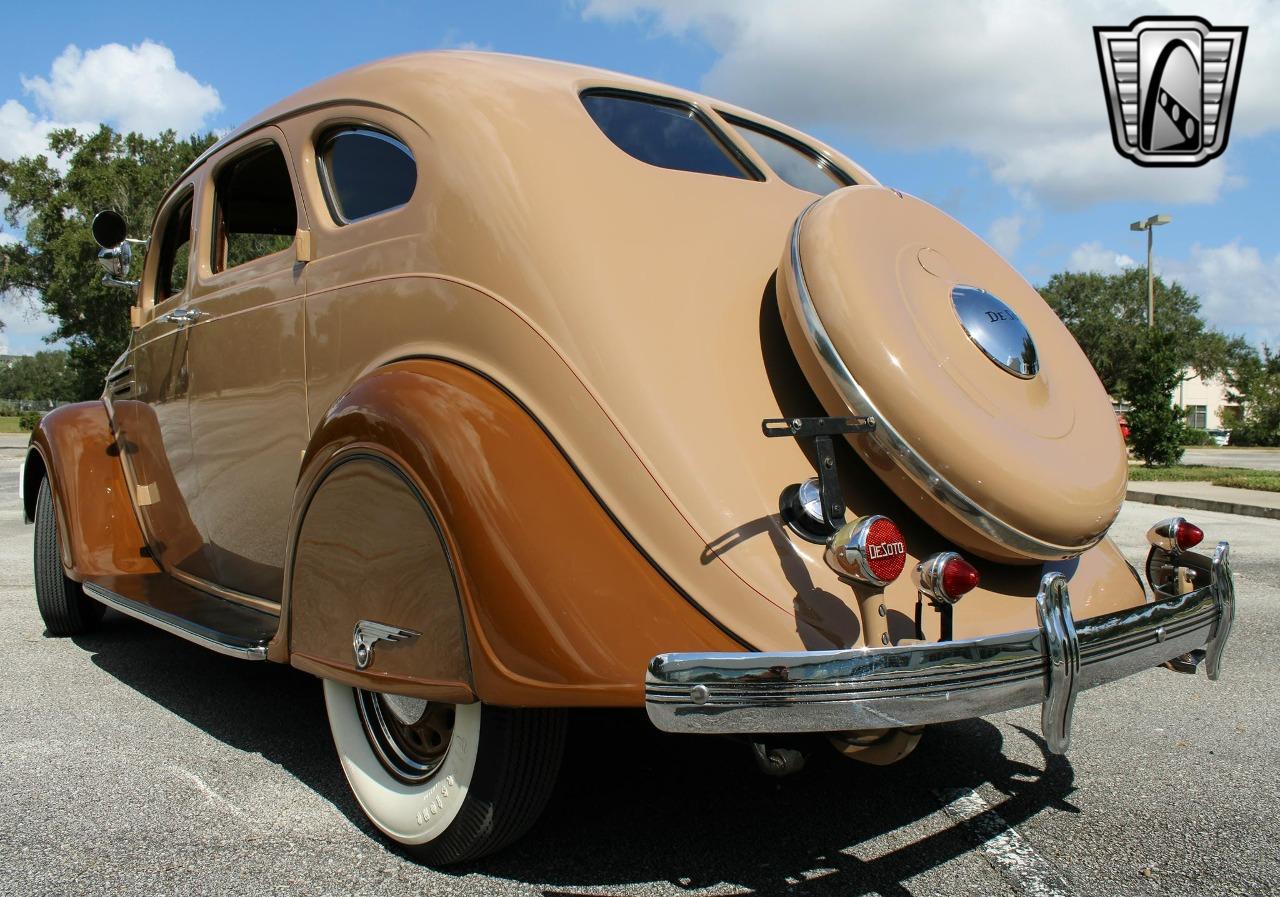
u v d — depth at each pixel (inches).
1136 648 82.9
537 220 86.9
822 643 72.9
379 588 84.1
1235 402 1893.5
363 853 90.9
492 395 83.0
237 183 135.9
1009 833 96.4
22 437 1203.2
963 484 80.0
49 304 1411.2
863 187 99.9
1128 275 2256.4
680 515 75.8
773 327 91.9
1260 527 364.8
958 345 86.9
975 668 71.0
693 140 112.0
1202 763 117.1
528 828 85.4
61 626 176.7
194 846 91.9
